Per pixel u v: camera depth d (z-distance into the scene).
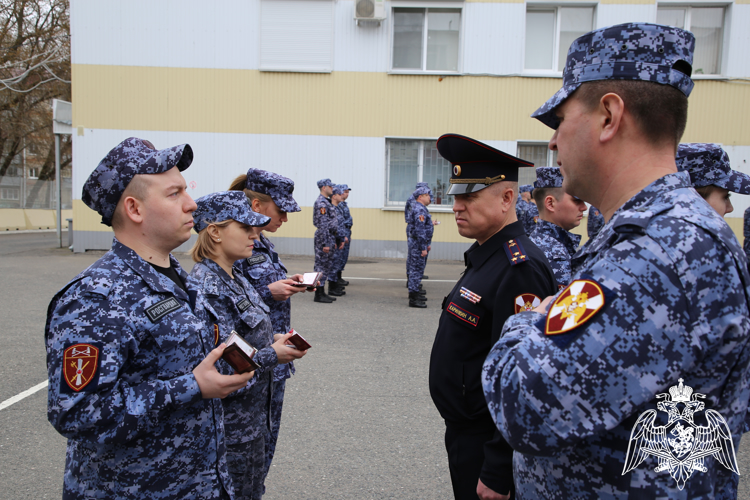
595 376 0.96
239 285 2.41
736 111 12.11
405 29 12.48
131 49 12.44
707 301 0.95
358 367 4.90
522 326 1.18
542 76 12.20
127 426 1.37
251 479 2.24
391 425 3.71
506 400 1.06
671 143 1.14
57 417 1.35
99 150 12.65
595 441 1.03
